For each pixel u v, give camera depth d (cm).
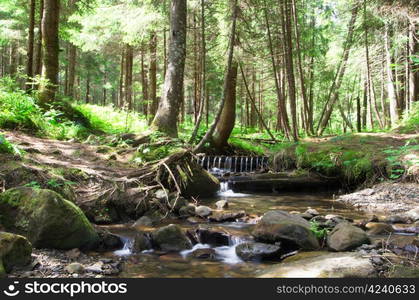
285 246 465
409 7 1300
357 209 705
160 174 705
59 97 1133
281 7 1299
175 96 966
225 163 1248
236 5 958
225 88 911
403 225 566
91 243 450
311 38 1820
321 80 2006
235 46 1303
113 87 3559
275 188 940
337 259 369
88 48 1678
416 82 1587
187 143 852
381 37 1606
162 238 474
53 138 877
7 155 575
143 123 1485
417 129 1154
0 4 1639
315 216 616
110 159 761
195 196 792
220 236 508
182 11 980
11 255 351
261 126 2672
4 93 885
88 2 1384
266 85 3023
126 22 1346
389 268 354
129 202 599
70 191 545
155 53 1712
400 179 837
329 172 951
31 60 1233
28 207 423
